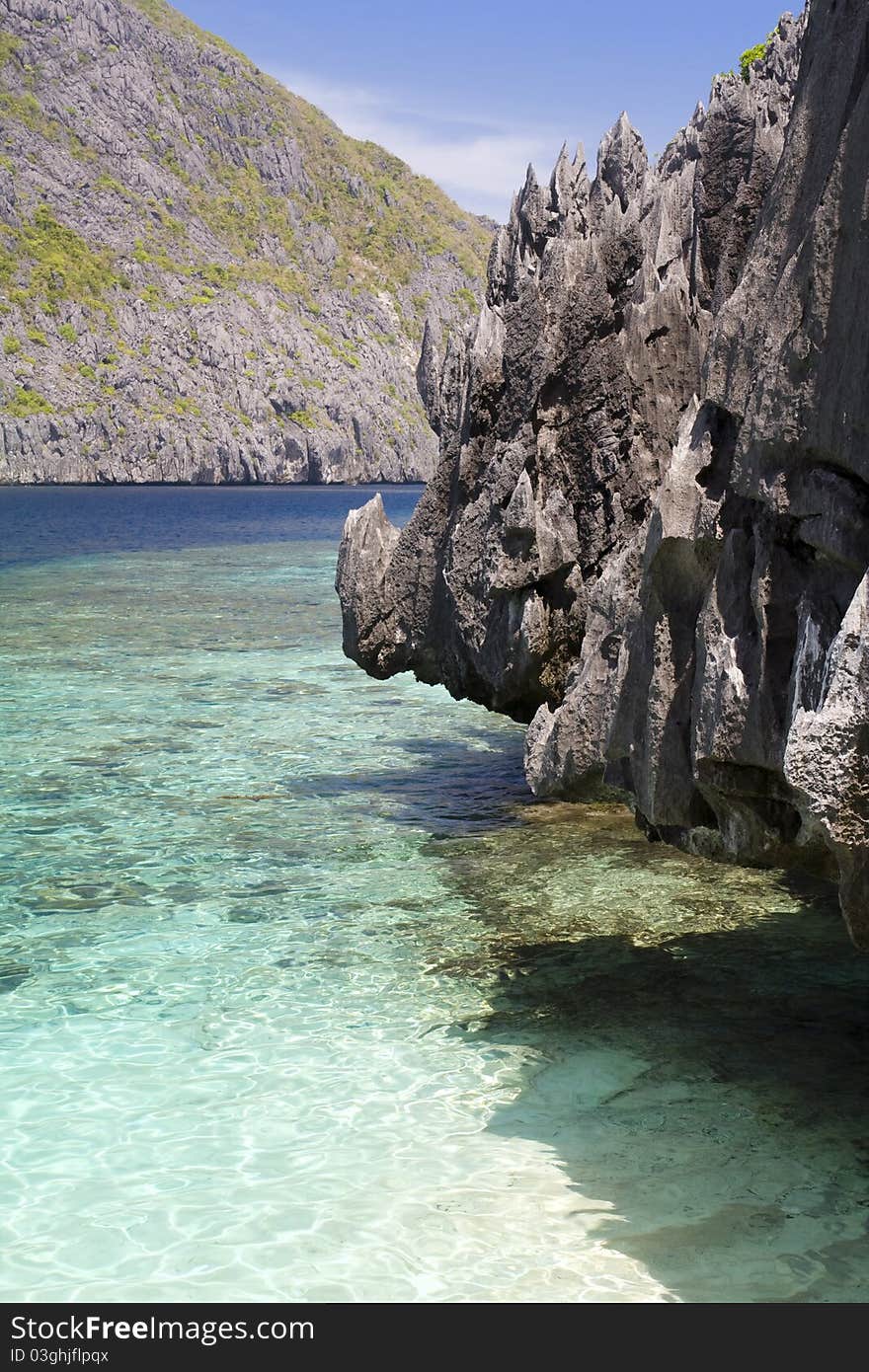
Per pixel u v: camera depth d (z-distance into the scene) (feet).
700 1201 20.49
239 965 30.53
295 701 64.28
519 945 31.86
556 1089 24.39
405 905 34.76
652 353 33.81
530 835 41.37
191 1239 19.44
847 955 30.96
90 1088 24.31
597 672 25.40
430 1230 19.66
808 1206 20.34
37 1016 27.63
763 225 19.99
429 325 45.80
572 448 34.96
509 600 35.78
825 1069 25.17
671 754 21.85
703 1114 23.39
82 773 49.06
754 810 20.71
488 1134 22.63
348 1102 23.84
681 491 21.21
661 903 34.78
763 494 18.86
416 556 39.88
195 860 38.68
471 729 57.77
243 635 88.89
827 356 17.69
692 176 34.27
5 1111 23.36
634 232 34.88
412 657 40.63
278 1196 20.58
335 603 110.83
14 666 74.13
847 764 15.30
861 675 15.15
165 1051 25.93
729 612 20.02
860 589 15.53
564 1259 18.92
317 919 33.68
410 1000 28.58
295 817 43.37
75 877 36.96
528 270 38.96
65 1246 19.27
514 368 36.01
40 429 639.76
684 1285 18.28
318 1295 18.08
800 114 19.43
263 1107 23.57
